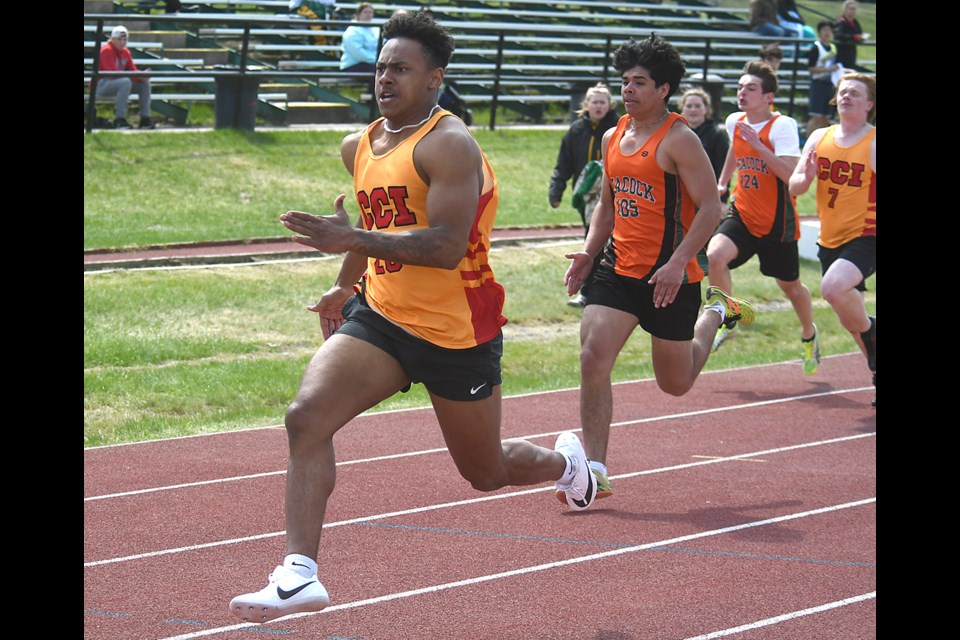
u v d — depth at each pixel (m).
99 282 19.12
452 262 7.13
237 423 14.14
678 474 12.13
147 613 8.02
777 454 13.04
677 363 10.73
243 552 9.43
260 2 37.69
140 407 14.48
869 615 8.20
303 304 19.59
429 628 7.82
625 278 10.49
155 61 32.06
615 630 7.86
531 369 17.70
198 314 18.42
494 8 44.59
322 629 7.77
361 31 33.00
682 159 10.09
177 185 25.53
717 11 50.59
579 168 19.38
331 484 7.10
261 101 32.19
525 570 9.05
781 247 16.42
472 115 36.47
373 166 7.46
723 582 8.87
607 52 36.72
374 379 7.34
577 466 9.27
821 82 38.62
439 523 10.26
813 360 17.17
